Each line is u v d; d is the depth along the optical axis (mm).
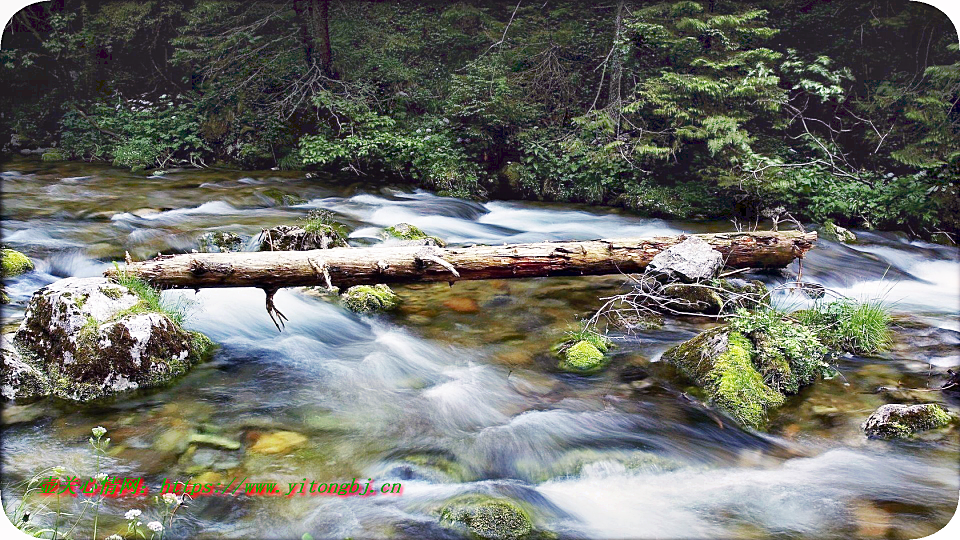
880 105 12969
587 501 3838
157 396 4750
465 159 13445
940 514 3719
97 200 10258
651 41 12969
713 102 13156
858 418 4742
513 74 14609
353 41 15578
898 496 3912
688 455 4312
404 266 5434
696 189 12672
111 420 4406
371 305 6555
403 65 15352
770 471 4184
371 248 5496
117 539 3113
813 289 6707
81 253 7621
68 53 15961
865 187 11547
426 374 5324
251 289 6504
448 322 6383
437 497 3783
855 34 13953
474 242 9805
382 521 3547
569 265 5988
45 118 15820
